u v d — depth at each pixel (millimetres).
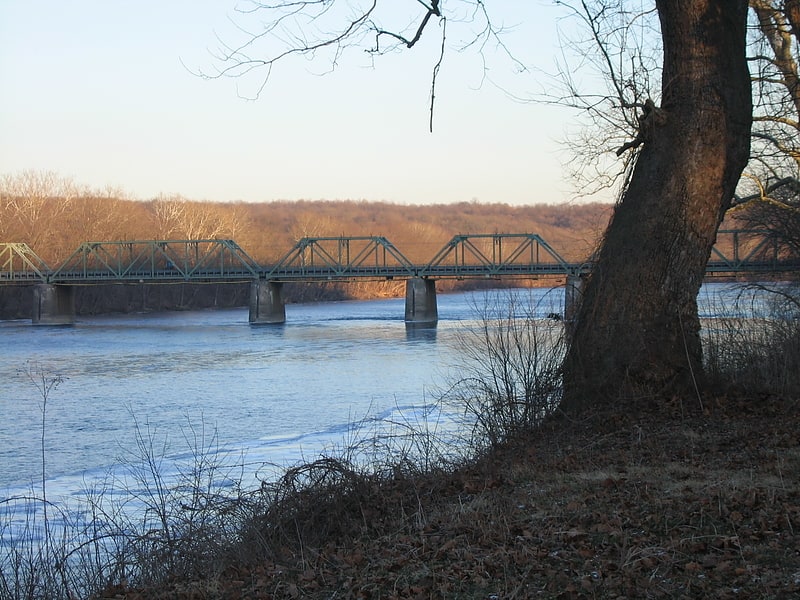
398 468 12078
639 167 15414
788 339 17188
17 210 129375
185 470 18656
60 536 12570
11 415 32969
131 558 10617
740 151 15070
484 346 25562
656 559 7660
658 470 10969
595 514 9172
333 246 177000
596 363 15070
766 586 6859
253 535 10141
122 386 42094
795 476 10172
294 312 127375
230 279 105562
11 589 9742
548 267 98875
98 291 126938
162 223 149750
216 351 62188
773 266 26281
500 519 9422
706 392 14922
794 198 24641
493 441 13938
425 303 100812
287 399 36188
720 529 8375
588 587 7234
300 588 8336
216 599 8516
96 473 20156
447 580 7832
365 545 9531
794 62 20062
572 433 13859
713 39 14711
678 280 15047
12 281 106875
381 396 35875
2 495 17906
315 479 11492
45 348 66125
